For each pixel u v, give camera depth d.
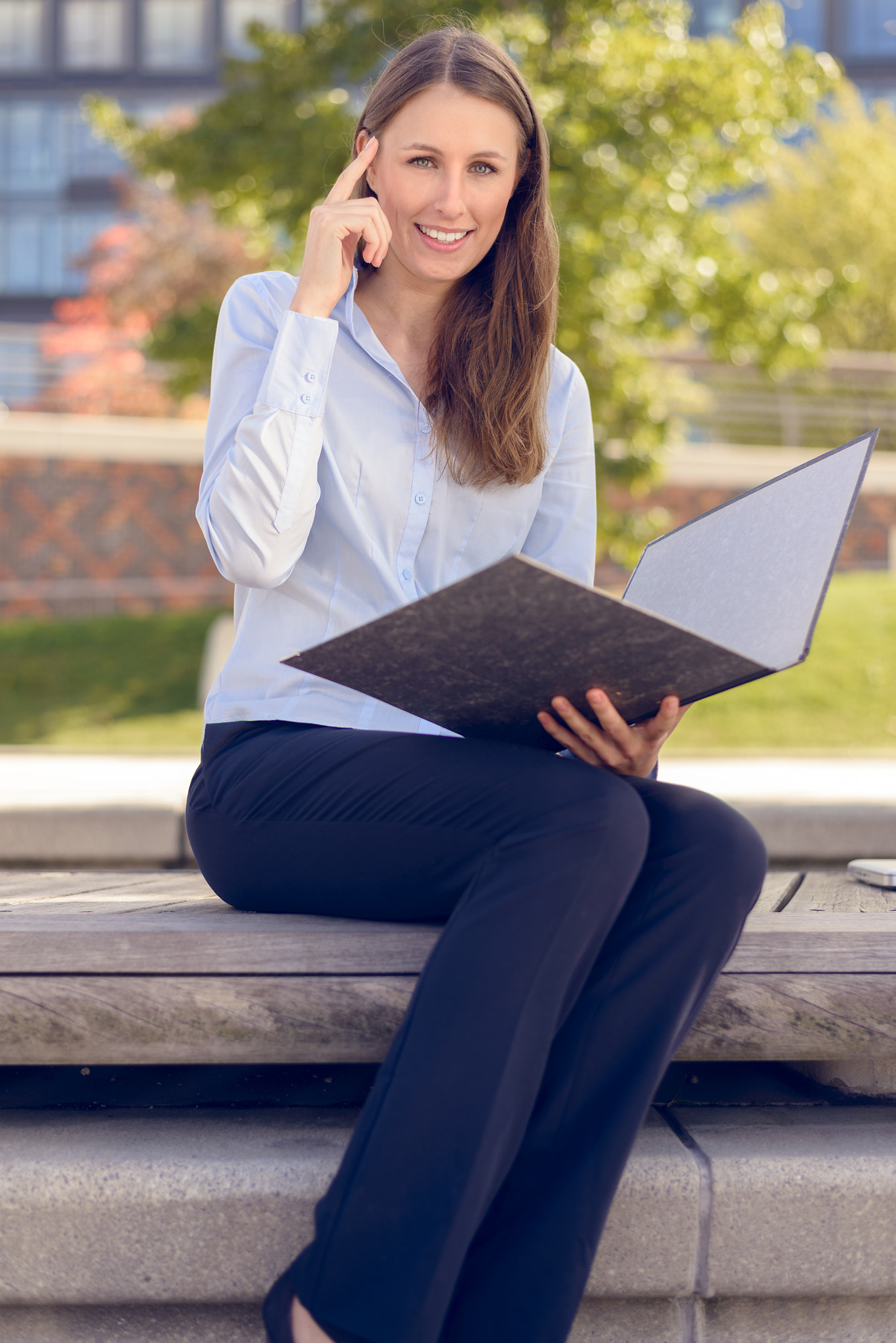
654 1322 1.37
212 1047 1.36
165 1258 1.30
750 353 8.31
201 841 1.55
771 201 19.67
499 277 1.70
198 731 8.12
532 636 1.20
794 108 8.02
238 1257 1.30
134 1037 1.35
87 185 28.08
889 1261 1.35
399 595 1.60
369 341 1.63
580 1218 1.20
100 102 8.53
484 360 1.66
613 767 1.43
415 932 1.39
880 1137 1.43
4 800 3.25
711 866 1.29
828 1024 1.41
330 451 1.61
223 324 1.66
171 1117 1.49
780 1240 1.34
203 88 27.78
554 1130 1.24
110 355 14.02
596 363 7.84
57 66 28.11
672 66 7.84
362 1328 1.12
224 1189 1.30
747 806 3.17
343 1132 1.43
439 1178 1.14
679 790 1.39
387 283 1.74
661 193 7.71
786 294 8.31
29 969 1.34
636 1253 1.33
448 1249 1.13
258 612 1.62
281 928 1.39
